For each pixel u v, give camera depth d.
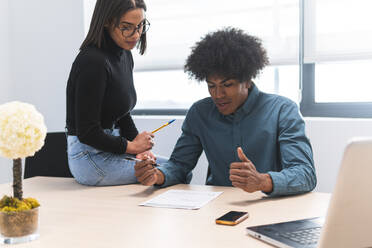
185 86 2.67
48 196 1.30
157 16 2.64
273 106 1.55
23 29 2.90
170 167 1.51
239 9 2.42
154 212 1.06
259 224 0.93
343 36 2.20
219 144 1.59
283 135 1.46
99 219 1.00
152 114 2.76
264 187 1.18
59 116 2.84
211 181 1.65
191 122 1.67
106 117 1.64
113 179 1.52
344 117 2.29
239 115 1.56
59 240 0.85
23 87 2.94
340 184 0.65
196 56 1.54
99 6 1.56
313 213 1.02
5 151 0.82
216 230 0.89
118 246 0.80
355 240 0.69
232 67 1.43
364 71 2.25
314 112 2.37
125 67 1.72
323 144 2.16
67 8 2.76
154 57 2.67
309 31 2.27
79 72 1.49
